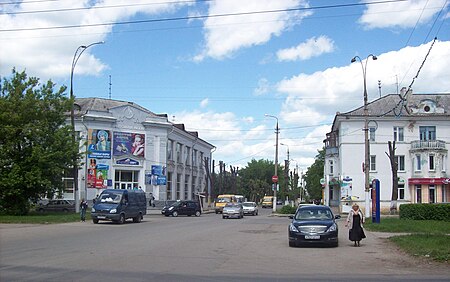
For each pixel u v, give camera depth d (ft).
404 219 112.06
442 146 186.39
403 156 190.39
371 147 191.62
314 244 62.34
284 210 178.09
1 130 121.08
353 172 191.83
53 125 131.03
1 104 122.31
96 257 47.26
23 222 104.94
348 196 181.88
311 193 325.01
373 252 56.90
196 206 167.94
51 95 130.72
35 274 36.17
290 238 61.87
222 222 123.13
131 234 78.18
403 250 57.82
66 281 33.37
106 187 183.11
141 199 121.19
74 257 46.93
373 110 196.65
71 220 114.11
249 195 409.69
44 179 123.34
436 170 184.44
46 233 77.77
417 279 37.35
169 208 161.68
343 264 46.19
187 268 41.37
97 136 181.98
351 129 193.67
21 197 125.18
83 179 179.22
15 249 53.52
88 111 180.55
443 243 58.54
